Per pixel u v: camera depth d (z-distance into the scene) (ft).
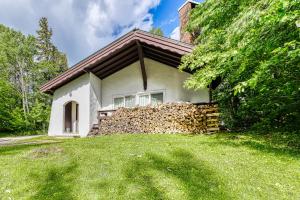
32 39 106.42
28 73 106.32
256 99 28.48
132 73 43.47
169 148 19.67
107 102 44.75
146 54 41.47
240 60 18.42
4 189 12.48
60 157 17.48
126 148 20.02
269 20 12.89
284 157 16.61
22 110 93.09
